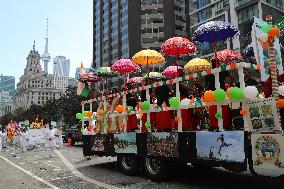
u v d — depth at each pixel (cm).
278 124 494
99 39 11162
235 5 4628
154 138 763
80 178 846
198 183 727
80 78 1120
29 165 1188
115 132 941
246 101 540
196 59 1017
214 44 759
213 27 699
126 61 1006
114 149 921
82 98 5000
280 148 484
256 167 518
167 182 749
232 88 560
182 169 815
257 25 570
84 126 1202
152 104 815
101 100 1038
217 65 723
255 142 521
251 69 606
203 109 699
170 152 707
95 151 1017
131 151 844
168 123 739
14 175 938
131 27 9356
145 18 9375
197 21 5647
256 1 4294
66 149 1980
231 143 564
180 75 801
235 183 710
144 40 9294
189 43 836
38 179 851
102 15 11181
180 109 696
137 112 843
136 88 874
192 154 646
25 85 19588
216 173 853
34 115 8881
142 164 822
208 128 666
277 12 4522
